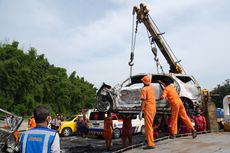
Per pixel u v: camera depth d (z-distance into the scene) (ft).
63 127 61.72
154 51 35.29
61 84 144.05
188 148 19.77
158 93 28.19
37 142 10.08
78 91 155.94
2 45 119.65
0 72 103.91
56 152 10.15
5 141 31.94
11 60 105.81
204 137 24.99
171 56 37.55
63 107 142.41
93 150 38.88
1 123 32.83
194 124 30.63
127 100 29.91
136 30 34.83
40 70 119.85
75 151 38.32
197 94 31.89
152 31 35.96
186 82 32.99
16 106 107.65
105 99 30.99
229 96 29.96
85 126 59.26
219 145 20.45
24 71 107.24
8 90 105.91
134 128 57.00
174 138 24.59
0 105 104.17
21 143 10.41
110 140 38.34
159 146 21.20
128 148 21.48
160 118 30.94
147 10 35.27
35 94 116.98
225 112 30.22
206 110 31.30
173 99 24.31
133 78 32.73
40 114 10.55
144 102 21.29
